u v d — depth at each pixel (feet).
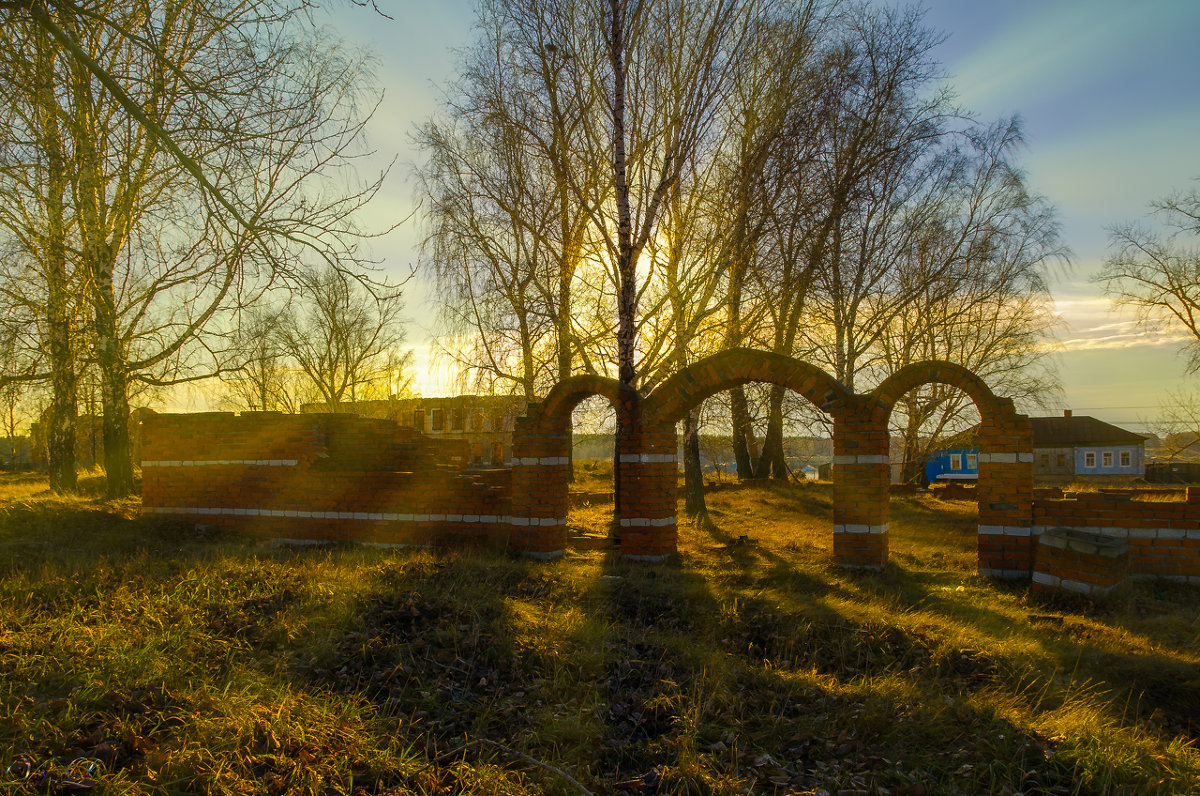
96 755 14.61
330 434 45.68
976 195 76.07
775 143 45.24
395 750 16.44
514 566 34.81
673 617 27.55
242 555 37.55
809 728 18.63
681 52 43.47
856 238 61.62
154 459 48.08
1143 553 32.27
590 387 38.37
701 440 89.76
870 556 34.53
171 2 24.97
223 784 14.11
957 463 129.39
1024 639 24.53
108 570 30.07
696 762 16.46
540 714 18.75
